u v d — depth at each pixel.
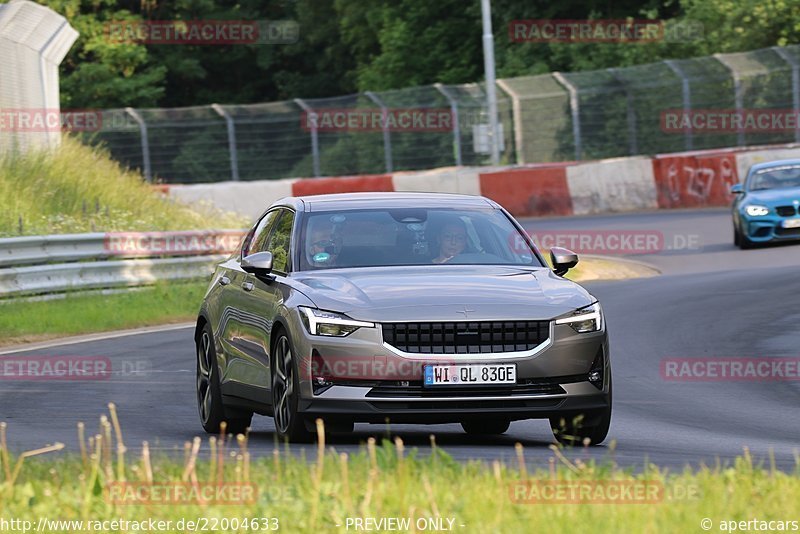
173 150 138.75
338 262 33.25
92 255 75.50
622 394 44.12
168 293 75.44
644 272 86.88
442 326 29.88
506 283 31.78
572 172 129.50
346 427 30.73
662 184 129.75
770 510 19.78
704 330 58.53
